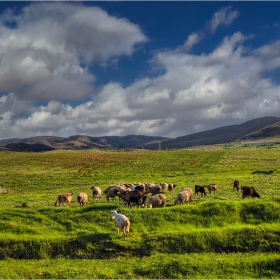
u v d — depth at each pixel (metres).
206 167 81.75
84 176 68.62
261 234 20.19
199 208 24.84
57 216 25.14
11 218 24.80
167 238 20.39
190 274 16.38
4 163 95.56
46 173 74.31
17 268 17.75
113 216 21.80
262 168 68.00
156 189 37.62
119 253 19.38
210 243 19.88
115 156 129.50
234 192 38.56
